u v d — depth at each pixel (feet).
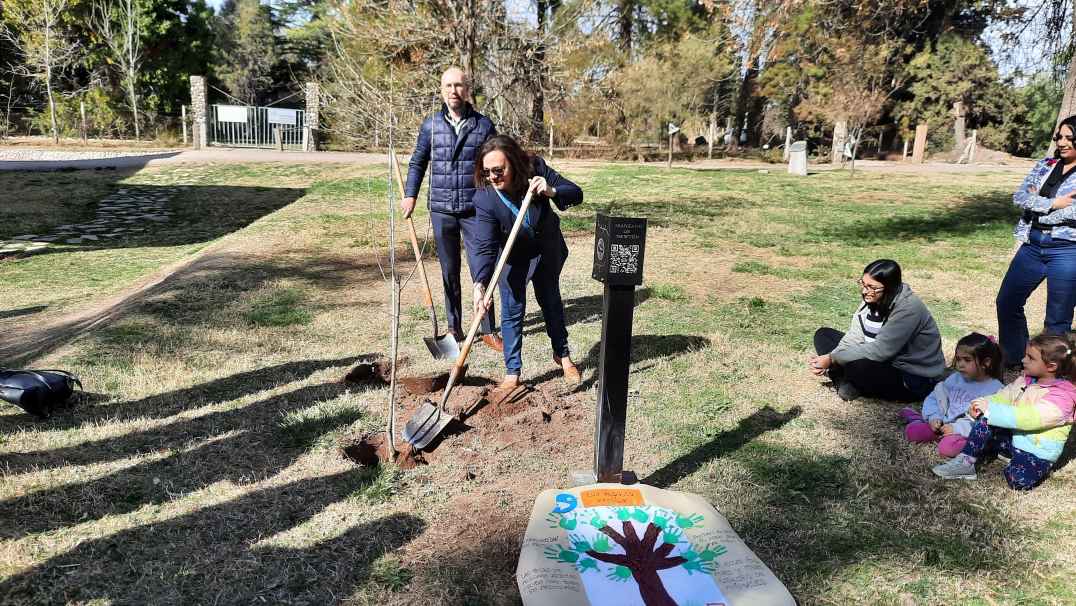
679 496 10.57
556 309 15.79
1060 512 11.07
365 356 17.57
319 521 10.45
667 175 75.31
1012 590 9.25
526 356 17.94
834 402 15.39
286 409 14.25
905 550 10.04
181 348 17.80
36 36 105.70
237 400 14.64
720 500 11.31
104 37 114.01
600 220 10.51
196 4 134.62
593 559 9.14
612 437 10.91
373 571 9.39
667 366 17.46
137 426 13.24
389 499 11.13
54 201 53.26
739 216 46.16
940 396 13.82
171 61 124.26
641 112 105.50
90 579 9.01
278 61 177.88
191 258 31.30
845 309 23.53
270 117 102.53
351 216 42.14
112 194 57.11
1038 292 26.20
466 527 10.46
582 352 18.26
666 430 13.85
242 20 170.81
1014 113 113.70
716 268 29.68
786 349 19.03
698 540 9.65
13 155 90.58
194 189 60.39
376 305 22.61
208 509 10.62
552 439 13.35
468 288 25.03
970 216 47.32
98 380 15.39
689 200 54.60
